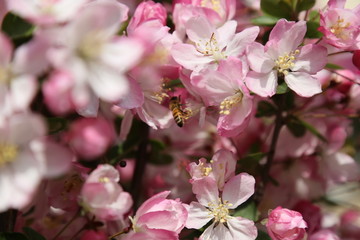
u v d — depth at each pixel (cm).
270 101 61
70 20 48
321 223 66
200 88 55
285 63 56
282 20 55
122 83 49
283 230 54
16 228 58
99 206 51
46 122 51
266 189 65
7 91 47
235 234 56
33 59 47
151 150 64
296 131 63
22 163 48
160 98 56
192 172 56
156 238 54
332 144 66
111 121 60
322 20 56
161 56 54
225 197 56
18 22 50
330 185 68
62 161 48
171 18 59
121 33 55
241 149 65
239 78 55
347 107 64
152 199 54
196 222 56
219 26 58
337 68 60
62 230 56
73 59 48
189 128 65
